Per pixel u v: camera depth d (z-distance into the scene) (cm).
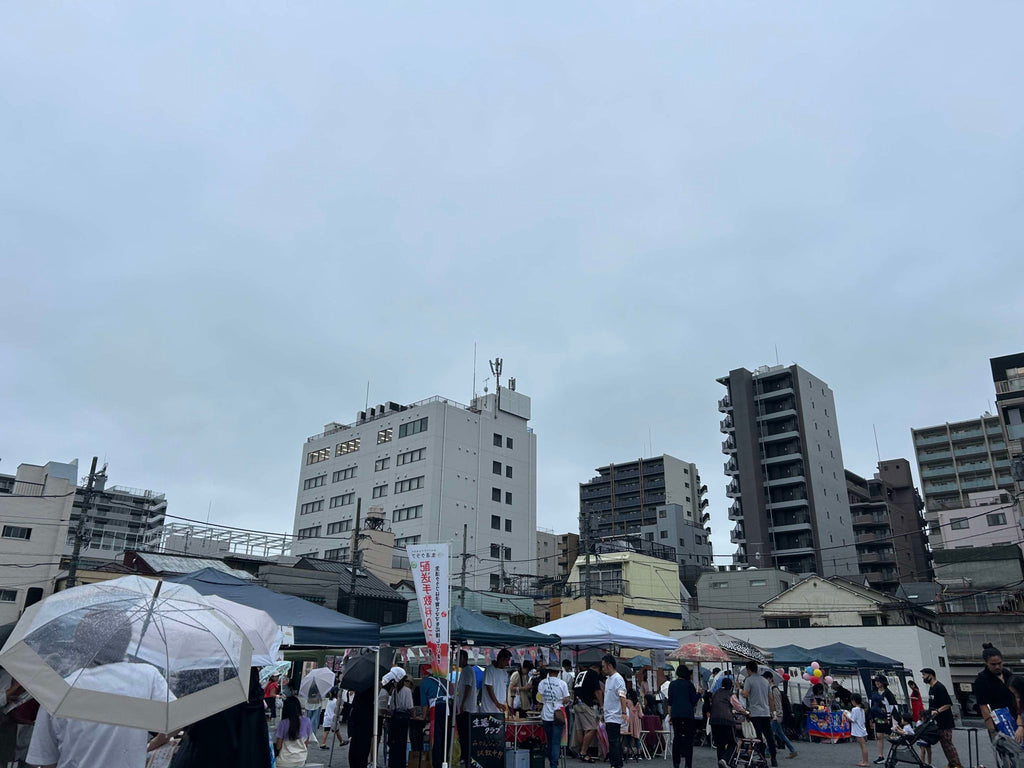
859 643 3562
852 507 7806
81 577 3359
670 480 9838
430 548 970
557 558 8694
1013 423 6184
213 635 440
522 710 1337
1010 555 4666
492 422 7075
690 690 1171
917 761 1112
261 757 509
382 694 1271
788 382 7538
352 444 7269
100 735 400
